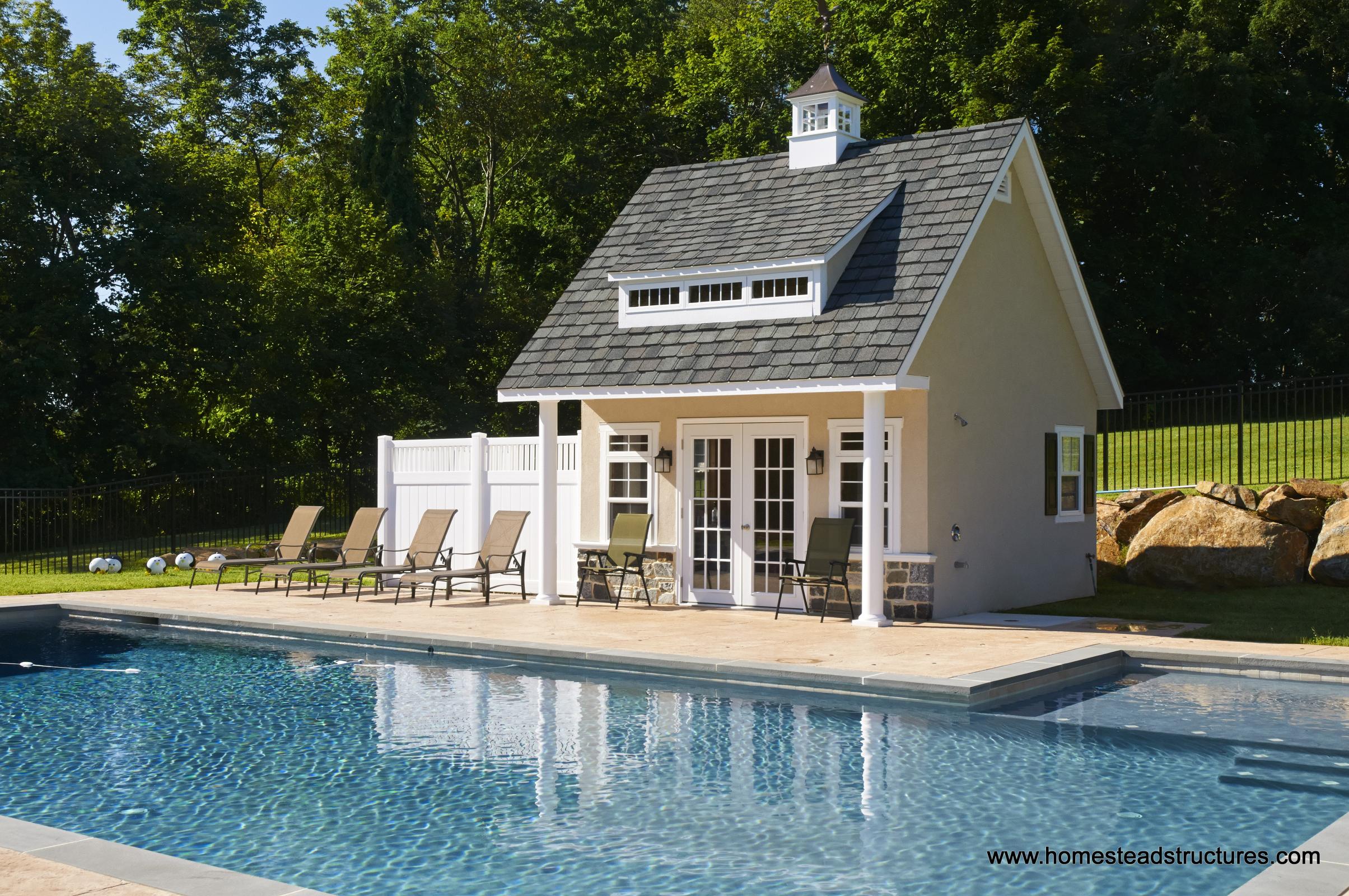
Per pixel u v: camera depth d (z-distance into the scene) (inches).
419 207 1533.0
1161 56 1348.4
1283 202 1376.7
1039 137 1238.3
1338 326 1232.2
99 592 697.6
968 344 593.3
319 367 1393.9
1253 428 1107.9
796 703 389.1
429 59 1537.9
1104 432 790.5
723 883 219.3
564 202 1610.5
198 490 1043.3
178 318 1280.8
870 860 233.0
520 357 652.7
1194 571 650.2
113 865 202.4
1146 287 1341.0
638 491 650.8
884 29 1295.5
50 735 349.1
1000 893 214.1
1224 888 217.0
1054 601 661.3
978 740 336.5
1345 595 591.5
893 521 566.9
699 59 1467.8
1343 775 296.4
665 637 493.7
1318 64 1332.4
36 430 1147.9
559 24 1588.3
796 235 605.3
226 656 497.7
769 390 551.2
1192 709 378.0
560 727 355.6
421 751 326.6
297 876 224.5
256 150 1663.4
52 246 1186.6
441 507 738.8
